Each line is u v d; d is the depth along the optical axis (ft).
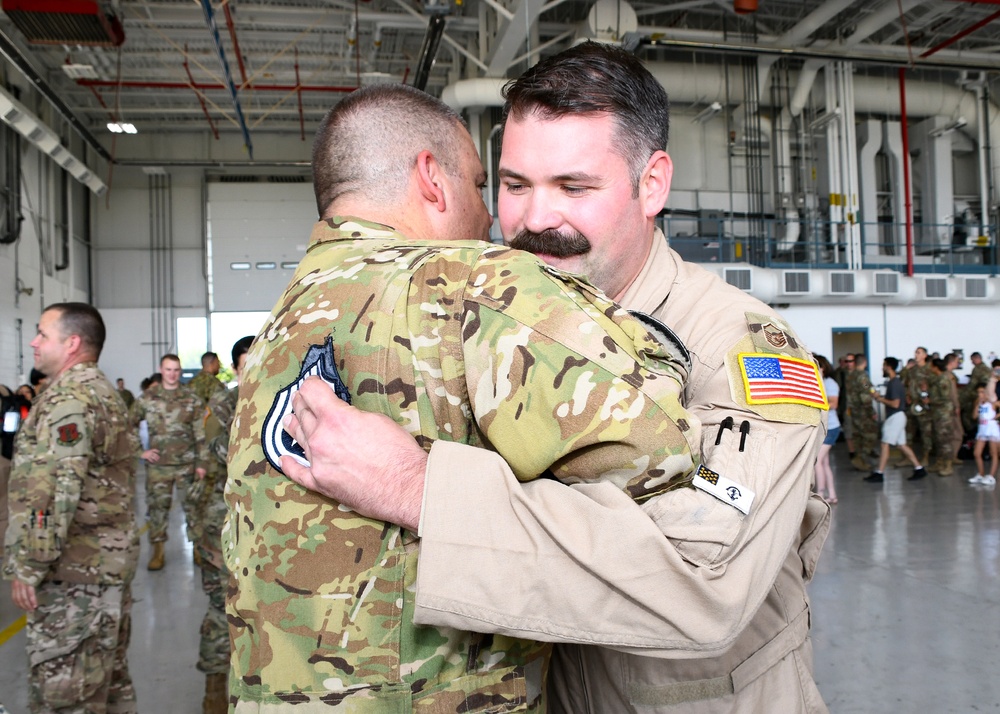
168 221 49.80
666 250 2.92
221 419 12.96
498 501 1.86
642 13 32.65
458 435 2.06
